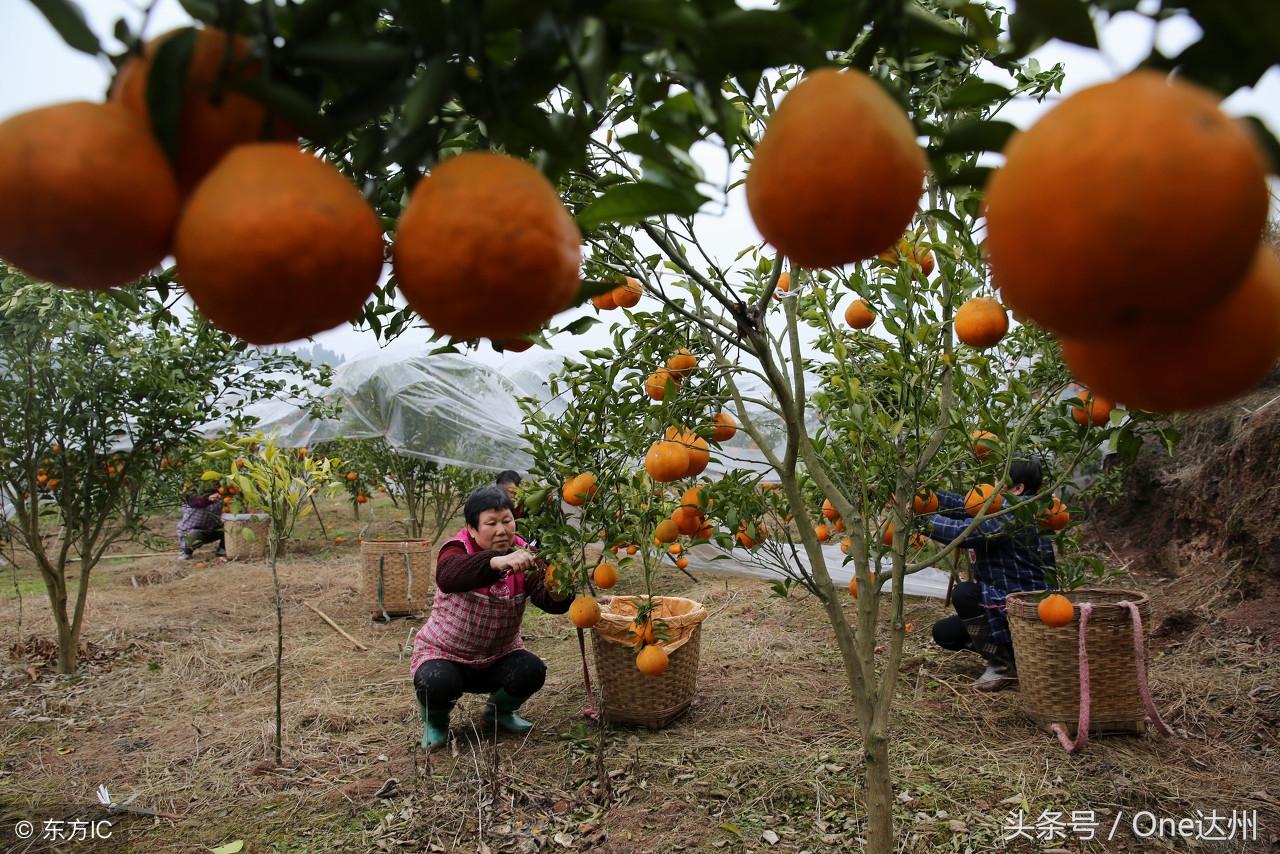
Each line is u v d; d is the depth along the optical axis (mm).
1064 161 450
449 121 886
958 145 710
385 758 3482
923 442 2385
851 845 2652
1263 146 581
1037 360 2699
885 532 2492
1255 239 447
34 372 4574
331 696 4242
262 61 586
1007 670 4078
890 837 1960
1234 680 3930
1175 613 4809
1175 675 4047
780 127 591
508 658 3633
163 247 562
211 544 9922
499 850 2734
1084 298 467
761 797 2982
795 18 697
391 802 3084
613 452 3061
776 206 588
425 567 6348
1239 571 5082
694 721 3771
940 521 3904
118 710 4191
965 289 2074
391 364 7488
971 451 2477
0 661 4957
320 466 4000
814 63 648
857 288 2186
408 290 589
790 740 3490
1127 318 480
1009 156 499
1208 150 429
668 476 2215
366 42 648
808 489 2891
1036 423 2689
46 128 505
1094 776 3082
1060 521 2855
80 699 4348
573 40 612
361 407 7555
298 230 512
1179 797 2908
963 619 4172
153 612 6203
